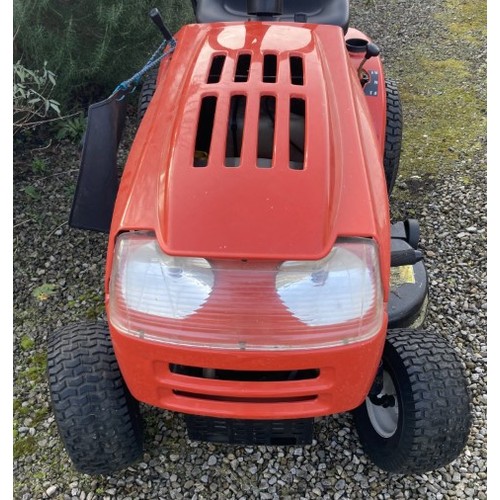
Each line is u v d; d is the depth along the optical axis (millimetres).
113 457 1822
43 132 3508
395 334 1871
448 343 1851
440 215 3064
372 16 4812
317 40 2008
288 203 1462
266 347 1475
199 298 1467
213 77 1907
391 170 2854
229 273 1453
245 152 1574
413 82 4055
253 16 2367
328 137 1619
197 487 1994
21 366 2396
